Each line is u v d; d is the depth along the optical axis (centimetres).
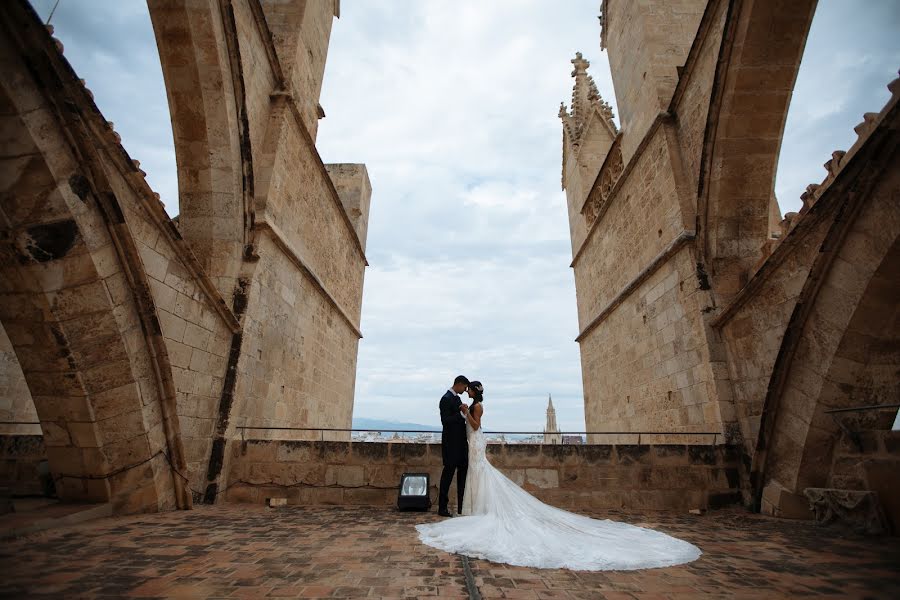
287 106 1014
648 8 1173
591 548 425
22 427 1002
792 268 689
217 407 772
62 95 477
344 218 1584
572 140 1948
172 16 754
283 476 748
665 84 1087
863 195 573
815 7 746
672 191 983
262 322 912
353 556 407
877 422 622
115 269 554
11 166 474
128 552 401
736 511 718
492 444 753
